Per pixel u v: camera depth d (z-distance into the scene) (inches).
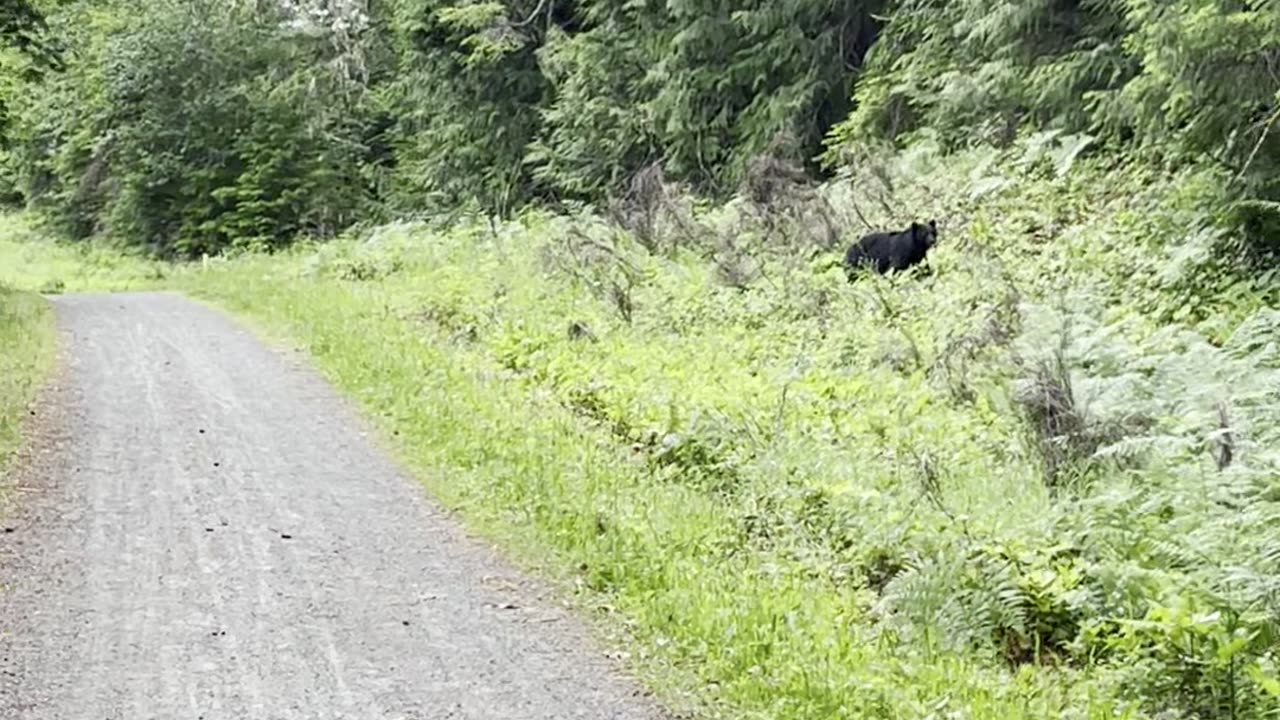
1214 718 222.5
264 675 233.1
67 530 315.9
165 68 1437.0
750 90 1019.3
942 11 835.4
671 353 523.5
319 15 1508.4
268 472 378.3
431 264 872.3
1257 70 494.0
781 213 713.0
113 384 509.4
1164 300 519.2
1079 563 268.5
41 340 605.0
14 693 222.7
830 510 320.2
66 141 1584.6
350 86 1476.4
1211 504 295.6
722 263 649.0
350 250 992.2
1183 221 548.1
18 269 1318.9
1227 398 367.6
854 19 978.7
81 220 1606.8
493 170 1258.6
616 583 277.4
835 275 614.5
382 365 515.2
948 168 751.1
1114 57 687.7
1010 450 375.2
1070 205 639.8
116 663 237.1
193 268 1236.5
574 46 1124.5
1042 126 753.6
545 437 396.2
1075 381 386.0
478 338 596.7
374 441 418.9
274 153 1406.3
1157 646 229.8
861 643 243.4
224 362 567.5
